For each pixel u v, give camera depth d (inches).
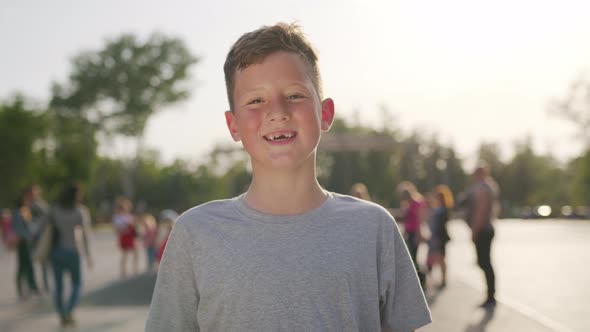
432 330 283.9
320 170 3302.2
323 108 78.4
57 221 318.3
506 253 741.3
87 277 566.6
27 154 2341.3
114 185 3149.6
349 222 72.1
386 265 73.5
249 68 71.1
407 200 435.8
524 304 357.7
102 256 869.2
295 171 71.5
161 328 72.8
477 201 356.8
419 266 433.1
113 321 325.1
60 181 2501.2
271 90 70.3
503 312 330.0
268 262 69.0
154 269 641.0
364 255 71.1
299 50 72.0
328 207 72.9
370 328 70.8
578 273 518.0
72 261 320.2
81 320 330.0
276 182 71.4
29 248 442.9
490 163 4079.7
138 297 422.9
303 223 70.9
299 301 68.2
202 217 72.7
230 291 68.7
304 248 69.7
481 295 396.5
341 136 1043.9
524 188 3964.1
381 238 73.4
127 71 2244.1
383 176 3262.8
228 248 70.0
